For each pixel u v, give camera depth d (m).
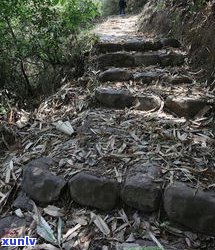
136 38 5.02
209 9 3.88
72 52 4.32
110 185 2.12
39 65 4.56
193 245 1.86
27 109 3.94
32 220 2.14
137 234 1.94
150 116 2.85
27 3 3.96
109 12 11.23
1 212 2.26
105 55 3.98
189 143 2.44
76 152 2.45
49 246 1.93
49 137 2.75
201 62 3.55
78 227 2.03
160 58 3.87
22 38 4.07
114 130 2.67
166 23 4.98
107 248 1.88
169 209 1.97
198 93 3.08
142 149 2.40
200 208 1.92
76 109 3.16
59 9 4.12
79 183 2.17
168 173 2.14
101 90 3.22
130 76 3.56
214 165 2.23
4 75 4.30
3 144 2.90
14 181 2.43
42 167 2.37
